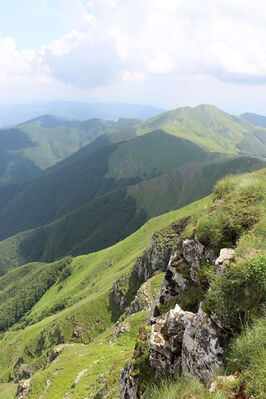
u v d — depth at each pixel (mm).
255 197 11336
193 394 5656
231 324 6551
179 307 9852
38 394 36969
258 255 6852
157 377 9094
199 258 11500
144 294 62406
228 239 10188
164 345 9172
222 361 6375
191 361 7484
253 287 6309
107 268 194625
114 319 103875
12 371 127188
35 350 125000
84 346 55406
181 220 92500
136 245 192500
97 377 29406
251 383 4762
